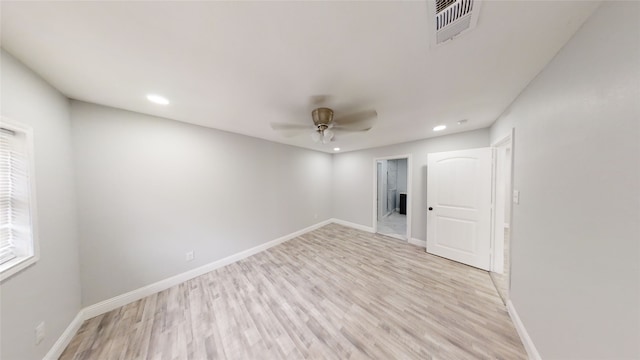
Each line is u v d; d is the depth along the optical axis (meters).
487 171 2.57
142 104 1.82
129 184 2.00
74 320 1.60
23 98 1.19
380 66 1.24
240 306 1.93
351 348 1.44
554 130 1.13
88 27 0.90
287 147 3.79
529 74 1.33
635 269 0.67
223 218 2.80
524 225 1.50
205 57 1.15
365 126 2.28
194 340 1.54
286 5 0.80
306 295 2.09
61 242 1.49
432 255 3.08
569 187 1.00
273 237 3.53
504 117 2.00
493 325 1.64
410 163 3.56
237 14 0.84
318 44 1.04
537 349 1.28
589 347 0.87
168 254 2.28
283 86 1.49
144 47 1.05
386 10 0.82
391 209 6.58
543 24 0.90
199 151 2.54
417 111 2.02
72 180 1.66
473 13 0.83
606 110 0.78
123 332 1.62
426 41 1.01
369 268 2.67
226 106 1.87
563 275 1.05
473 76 1.36
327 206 4.89
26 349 1.16
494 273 2.51
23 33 0.93
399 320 1.71
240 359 1.38
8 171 1.17
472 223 2.70
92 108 1.78
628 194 0.69
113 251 1.90
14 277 1.10
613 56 0.74
